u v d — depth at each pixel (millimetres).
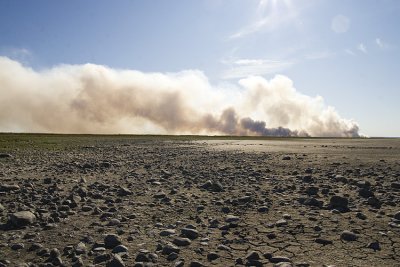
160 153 25391
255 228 6414
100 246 5570
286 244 5539
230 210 7820
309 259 4906
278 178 12273
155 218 7277
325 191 9461
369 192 8938
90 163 17484
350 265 4668
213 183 10422
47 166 16578
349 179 11297
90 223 6898
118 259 4715
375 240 5637
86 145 37656
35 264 4789
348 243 5523
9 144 38500
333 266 4613
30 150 28812
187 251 5332
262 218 7086
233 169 15062
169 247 5312
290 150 26547
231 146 34875
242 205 8266
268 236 5934
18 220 6652
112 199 9000
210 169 15250
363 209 7648
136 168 15992
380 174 12430
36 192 9797
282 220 6723
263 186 10836
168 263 4867
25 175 13461
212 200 8961
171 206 8359
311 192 9484
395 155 20359
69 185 11188
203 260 4969
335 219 6844
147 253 5176
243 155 22359
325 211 7547
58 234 6176
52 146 35125
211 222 6836
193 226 6543
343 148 28719
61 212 7660
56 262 4836
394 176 11875
